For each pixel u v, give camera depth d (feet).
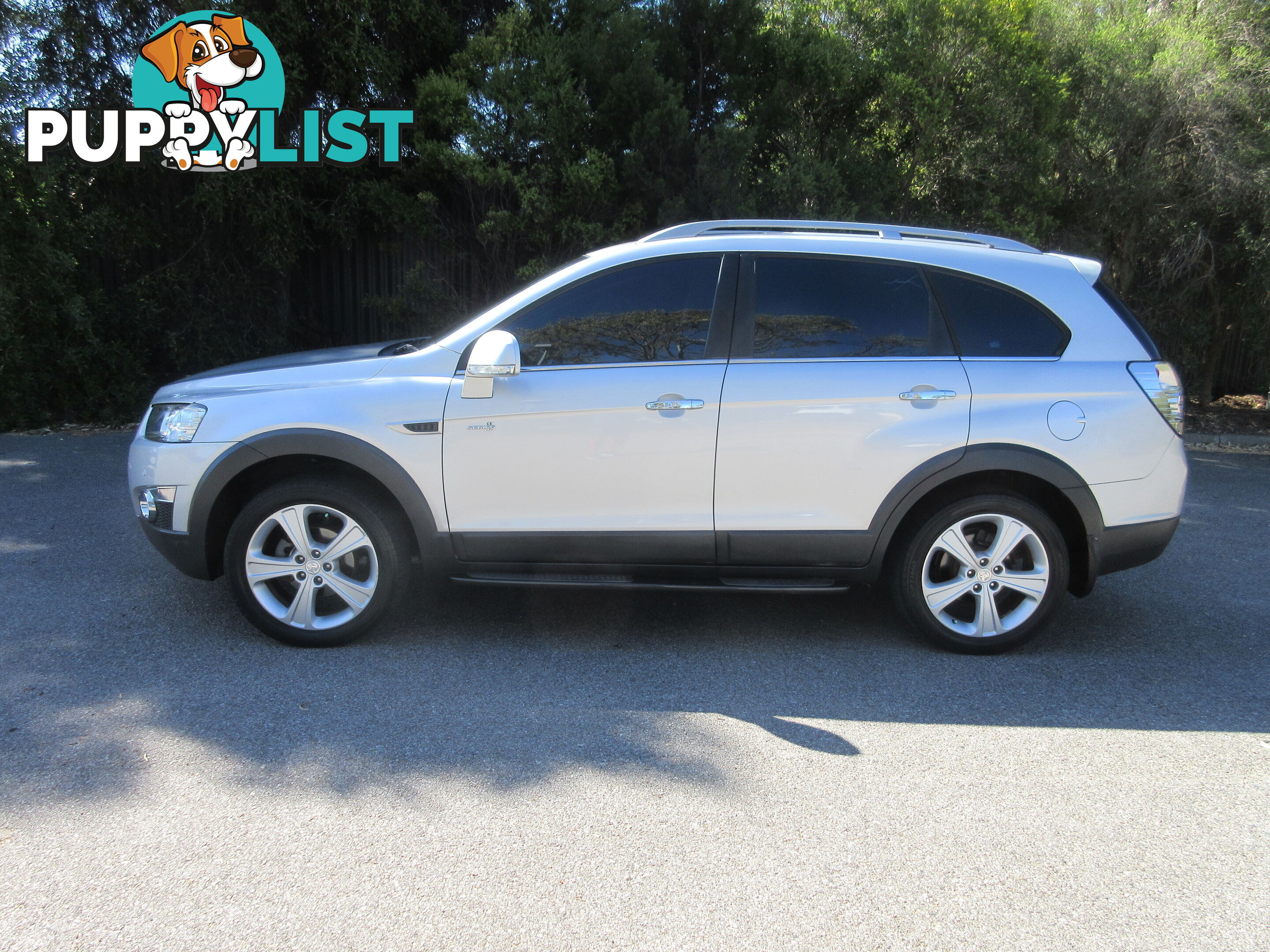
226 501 13.74
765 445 13.17
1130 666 13.66
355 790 9.86
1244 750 11.15
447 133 33.04
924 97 31.50
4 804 9.45
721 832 9.26
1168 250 34.01
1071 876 8.69
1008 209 33.17
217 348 35.19
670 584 13.64
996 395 13.29
